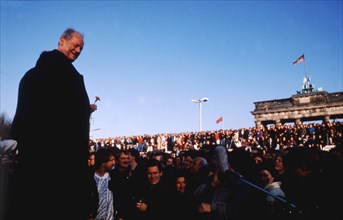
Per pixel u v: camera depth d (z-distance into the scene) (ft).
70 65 11.58
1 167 14.83
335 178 15.81
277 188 22.95
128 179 29.40
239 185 19.38
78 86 11.41
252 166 25.55
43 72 10.69
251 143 118.93
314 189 16.40
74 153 10.64
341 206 14.98
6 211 10.09
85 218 11.22
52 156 10.14
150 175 27.76
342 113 217.36
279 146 117.70
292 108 233.96
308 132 126.52
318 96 226.79
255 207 18.52
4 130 21.79
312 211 15.34
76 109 11.00
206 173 26.40
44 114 10.25
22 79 10.77
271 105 245.86
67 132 10.56
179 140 148.25
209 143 132.57
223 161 20.40
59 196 10.14
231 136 134.00
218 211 19.19
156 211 26.27
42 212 9.89
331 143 114.21
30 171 9.97
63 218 10.19
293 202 17.01
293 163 18.57
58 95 10.64
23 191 9.93
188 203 24.62
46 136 10.17
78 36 12.02
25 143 10.09
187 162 37.76
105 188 24.98
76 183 10.63
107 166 25.58
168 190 26.96
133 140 156.46
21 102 10.31
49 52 11.46
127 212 27.32
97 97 15.79
